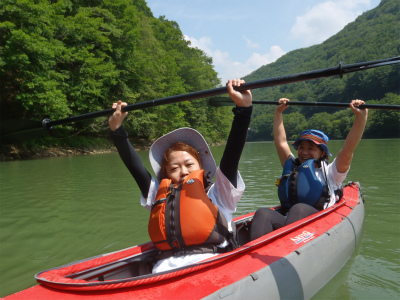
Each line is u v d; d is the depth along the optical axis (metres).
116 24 19.86
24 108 15.02
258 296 1.81
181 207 1.82
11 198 5.85
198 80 34.59
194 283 1.70
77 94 16.47
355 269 2.75
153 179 2.10
